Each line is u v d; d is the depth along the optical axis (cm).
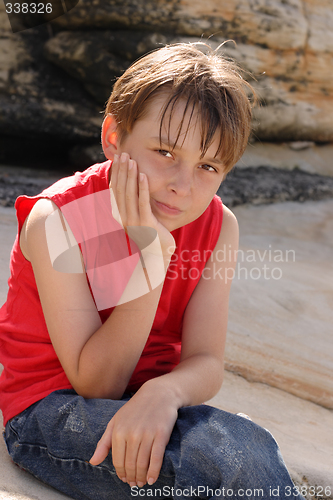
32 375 136
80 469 120
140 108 124
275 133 593
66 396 128
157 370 148
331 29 566
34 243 130
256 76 539
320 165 612
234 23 504
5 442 135
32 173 475
